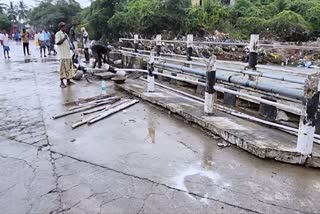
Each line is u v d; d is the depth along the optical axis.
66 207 2.53
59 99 6.56
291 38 18.62
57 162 3.41
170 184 2.94
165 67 7.73
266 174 3.19
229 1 24.86
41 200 2.63
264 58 12.08
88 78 9.33
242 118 4.77
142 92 6.82
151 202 2.62
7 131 4.46
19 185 2.89
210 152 3.76
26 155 3.60
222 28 19.02
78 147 3.87
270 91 4.54
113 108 5.76
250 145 3.67
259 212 2.50
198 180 3.03
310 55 12.73
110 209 2.50
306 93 3.24
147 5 17.53
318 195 2.79
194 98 6.20
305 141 3.33
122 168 3.27
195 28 17.50
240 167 3.34
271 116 4.86
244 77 5.42
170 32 16.70
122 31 18.36
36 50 22.83
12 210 2.48
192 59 7.87
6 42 15.77
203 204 2.60
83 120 4.92
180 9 16.77
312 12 20.69
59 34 7.76
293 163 3.43
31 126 4.70
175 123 5.00
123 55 11.71
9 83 8.42
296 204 2.63
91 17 20.34
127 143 4.04
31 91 7.39
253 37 5.35
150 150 3.80
